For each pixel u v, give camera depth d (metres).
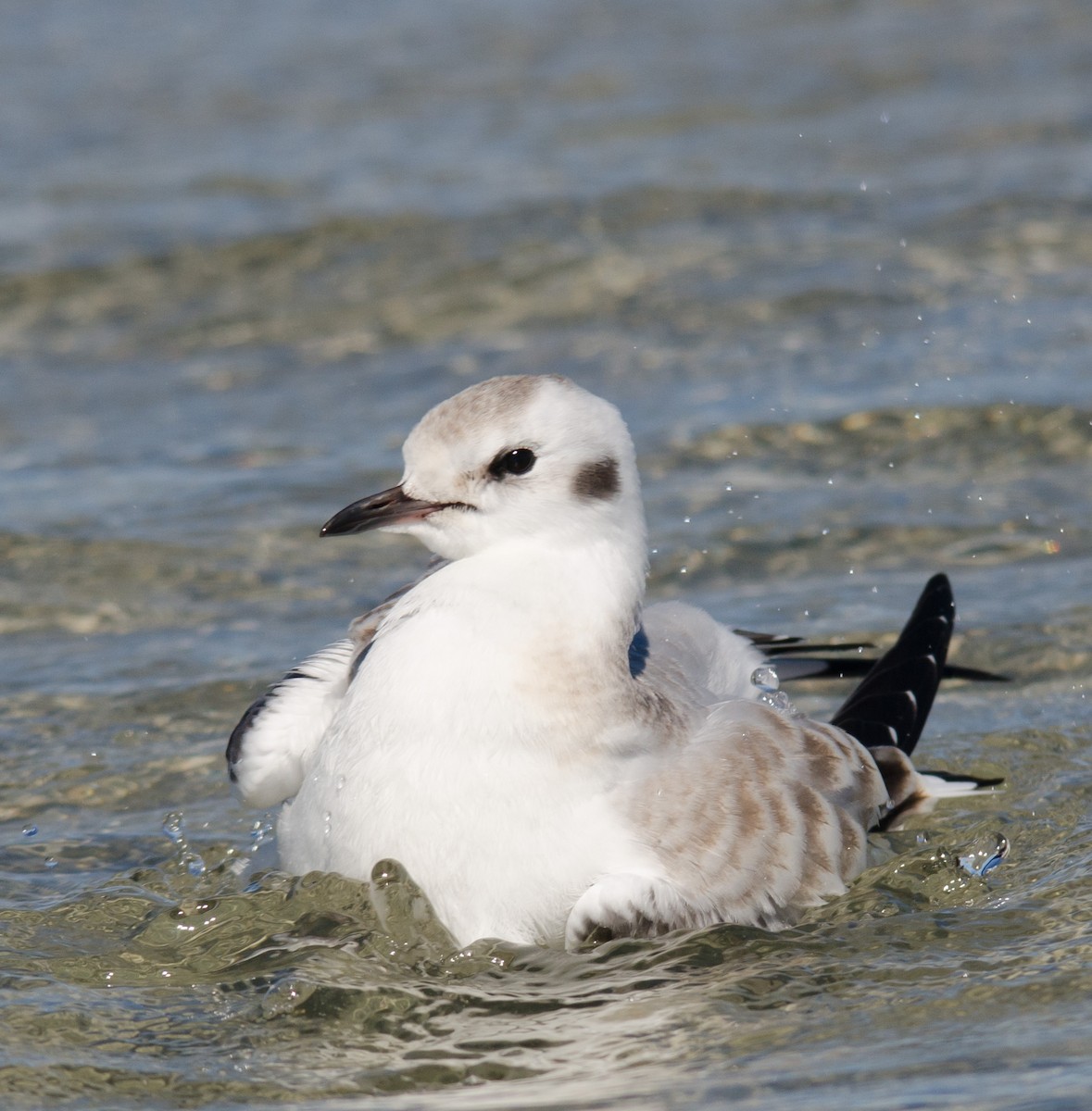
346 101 27.05
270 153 24.42
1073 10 30.47
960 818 9.95
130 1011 8.10
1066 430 15.52
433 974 8.23
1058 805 10.09
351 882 8.44
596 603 8.44
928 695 10.09
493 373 17.45
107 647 12.66
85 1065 7.57
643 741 8.44
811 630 12.45
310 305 19.55
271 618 13.09
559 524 8.51
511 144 24.42
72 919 9.12
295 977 8.20
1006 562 13.52
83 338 19.06
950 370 16.66
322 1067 7.55
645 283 19.34
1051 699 11.49
